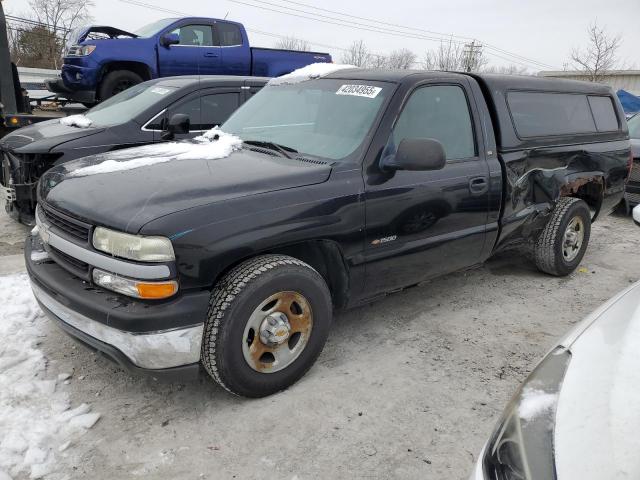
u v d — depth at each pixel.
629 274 5.41
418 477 2.47
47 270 3.01
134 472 2.45
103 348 2.63
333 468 2.51
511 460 1.55
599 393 1.61
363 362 3.45
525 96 4.52
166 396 3.02
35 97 11.02
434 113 3.77
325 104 3.79
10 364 3.22
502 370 3.43
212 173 3.01
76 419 2.77
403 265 3.57
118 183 2.91
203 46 10.06
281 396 3.04
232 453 2.59
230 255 2.68
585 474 1.36
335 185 3.12
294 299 2.96
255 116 4.13
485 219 4.08
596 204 5.50
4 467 2.44
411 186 3.47
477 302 4.52
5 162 5.82
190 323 2.61
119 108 6.27
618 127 5.59
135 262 2.53
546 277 5.20
